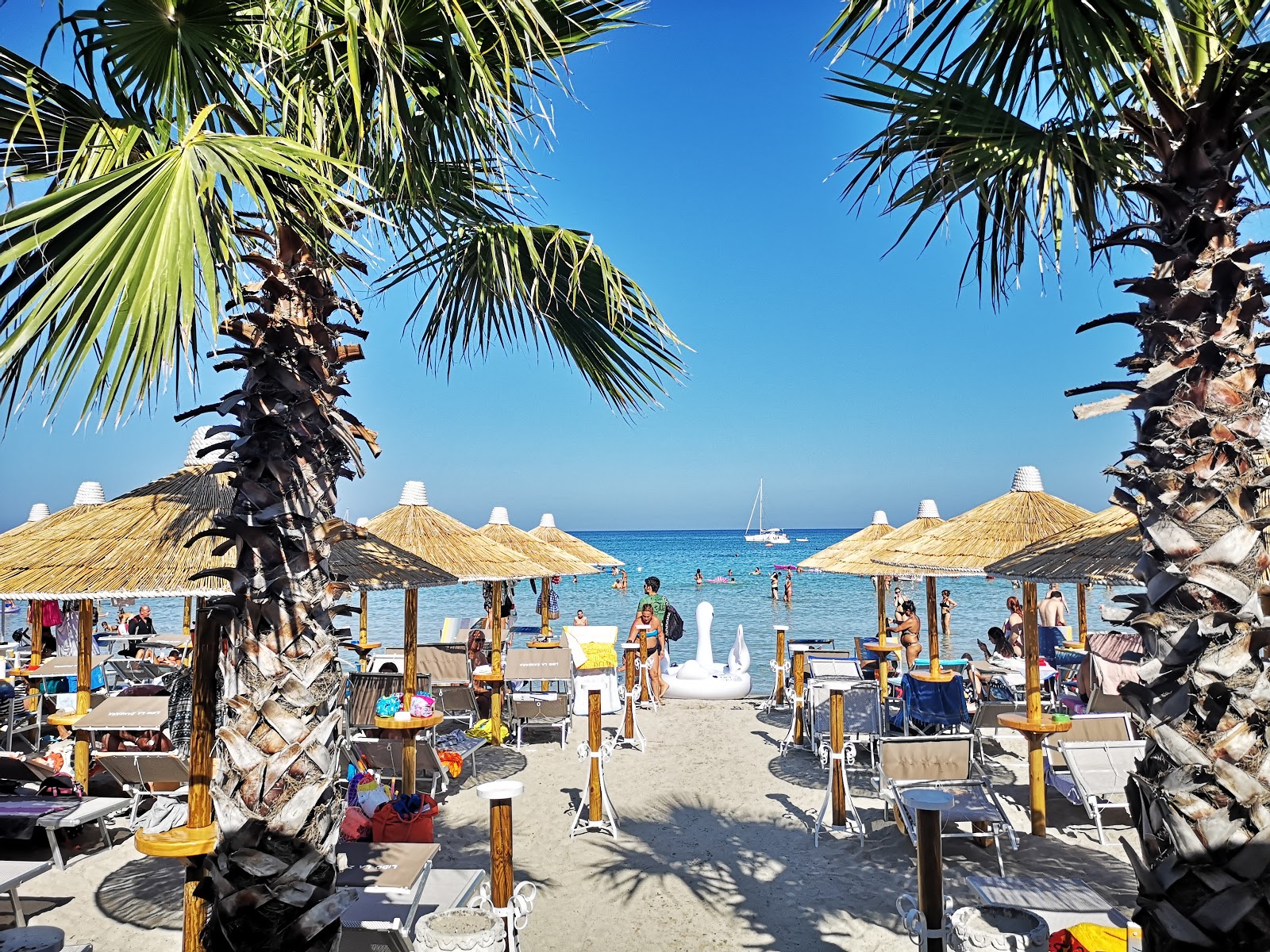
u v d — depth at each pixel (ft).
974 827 20.13
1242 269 9.24
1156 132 9.97
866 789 26.11
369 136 11.05
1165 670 9.39
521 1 9.95
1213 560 9.09
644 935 16.33
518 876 19.35
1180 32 9.57
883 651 38.55
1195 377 9.43
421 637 75.56
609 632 44.86
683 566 224.12
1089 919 13.62
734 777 27.68
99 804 20.58
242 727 10.05
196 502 17.94
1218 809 8.82
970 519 29.63
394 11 10.71
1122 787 21.11
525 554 39.88
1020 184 12.00
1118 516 21.40
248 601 10.23
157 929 16.60
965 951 11.95
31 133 10.96
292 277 10.98
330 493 11.09
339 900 10.15
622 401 18.20
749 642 72.79
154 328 7.49
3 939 10.68
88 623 24.57
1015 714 27.53
